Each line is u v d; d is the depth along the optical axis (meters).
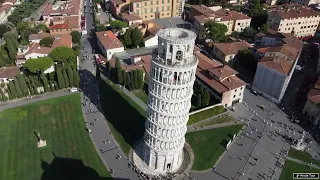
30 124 98.62
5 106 106.38
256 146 94.75
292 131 102.19
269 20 178.75
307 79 134.62
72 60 129.12
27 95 112.69
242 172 84.88
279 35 155.62
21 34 151.50
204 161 88.06
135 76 116.44
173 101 70.62
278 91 115.19
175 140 78.75
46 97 112.88
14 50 134.75
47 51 133.25
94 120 102.12
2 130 95.19
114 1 195.88
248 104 115.81
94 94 116.25
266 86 119.25
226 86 110.56
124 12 186.38
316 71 141.00
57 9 184.75
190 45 65.88
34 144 90.56
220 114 108.88
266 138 98.38
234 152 91.94
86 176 80.81
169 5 195.00
